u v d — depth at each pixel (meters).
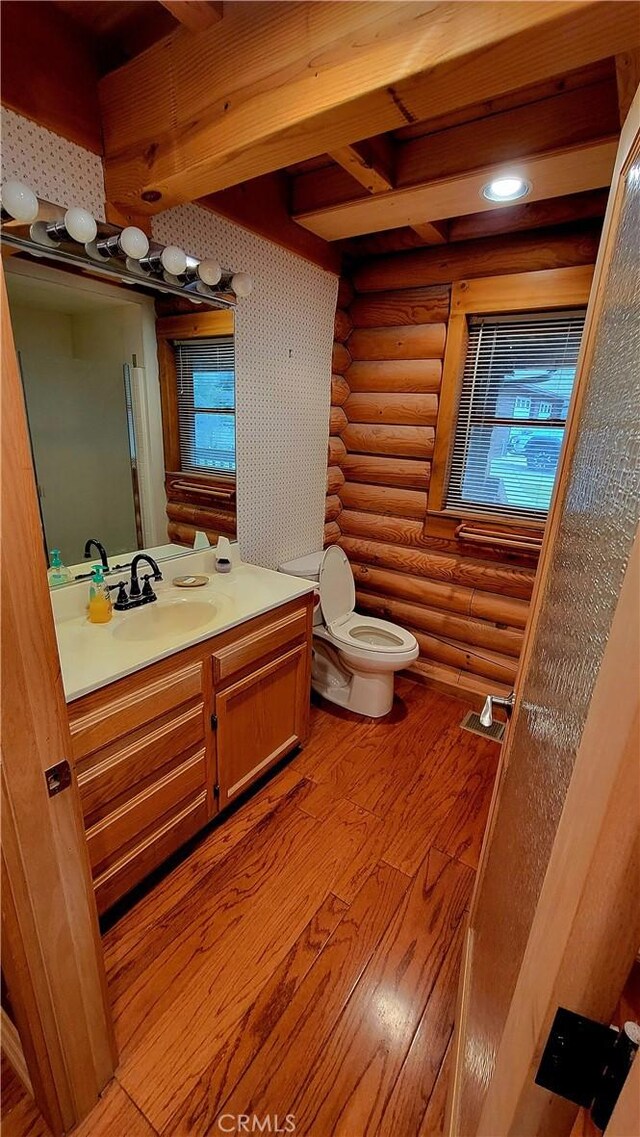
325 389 2.57
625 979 0.34
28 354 1.38
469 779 2.09
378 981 1.31
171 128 1.18
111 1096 1.07
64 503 1.55
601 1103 0.36
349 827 1.82
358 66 0.90
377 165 1.54
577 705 0.48
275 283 2.10
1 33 1.12
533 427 2.28
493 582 2.49
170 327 1.73
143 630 1.65
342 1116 1.06
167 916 1.46
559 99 1.35
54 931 0.87
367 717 2.52
